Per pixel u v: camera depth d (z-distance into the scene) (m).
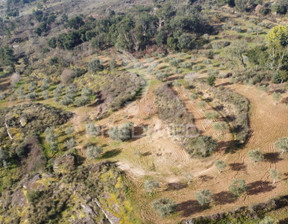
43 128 42.72
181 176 28.94
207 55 57.03
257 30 64.31
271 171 26.47
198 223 22.83
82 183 29.56
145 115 40.81
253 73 45.69
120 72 57.44
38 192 29.23
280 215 23.03
